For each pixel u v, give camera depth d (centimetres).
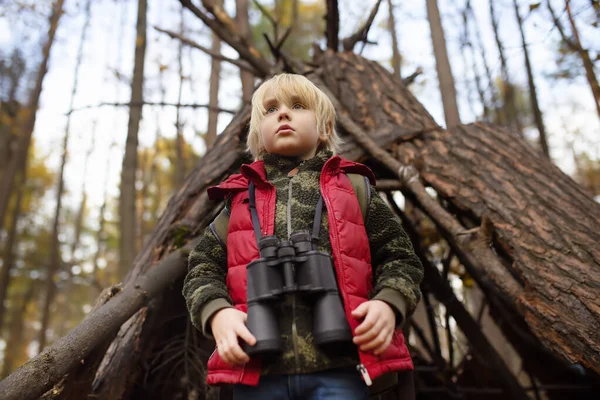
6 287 935
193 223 246
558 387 339
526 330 322
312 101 149
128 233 511
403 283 119
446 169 259
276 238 119
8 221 1249
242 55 380
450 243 270
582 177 1051
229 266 129
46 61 834
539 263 198
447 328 336
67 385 168
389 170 273
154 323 237
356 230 129
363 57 377
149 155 1228
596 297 178
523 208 225
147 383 246
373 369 111
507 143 274
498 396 383
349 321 114
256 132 157
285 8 992
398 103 320
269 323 111
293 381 114
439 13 494
